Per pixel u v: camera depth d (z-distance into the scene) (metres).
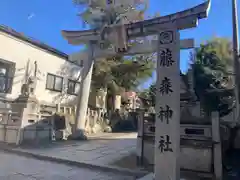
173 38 4.64
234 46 7.40
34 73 12.75
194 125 5.31
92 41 9.60
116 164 6.02
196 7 6.59
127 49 6.94
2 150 7.74
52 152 7.41
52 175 5.16
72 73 15.72
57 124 11.14
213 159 4.97
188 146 5.31
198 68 8.20
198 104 7.85
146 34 6.38
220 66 7.71
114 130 17.02
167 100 4.41
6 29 11.61
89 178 5.04
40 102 12.52
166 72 4.54
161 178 4.17
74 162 6.22
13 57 11.68
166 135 4.28
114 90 18.55
